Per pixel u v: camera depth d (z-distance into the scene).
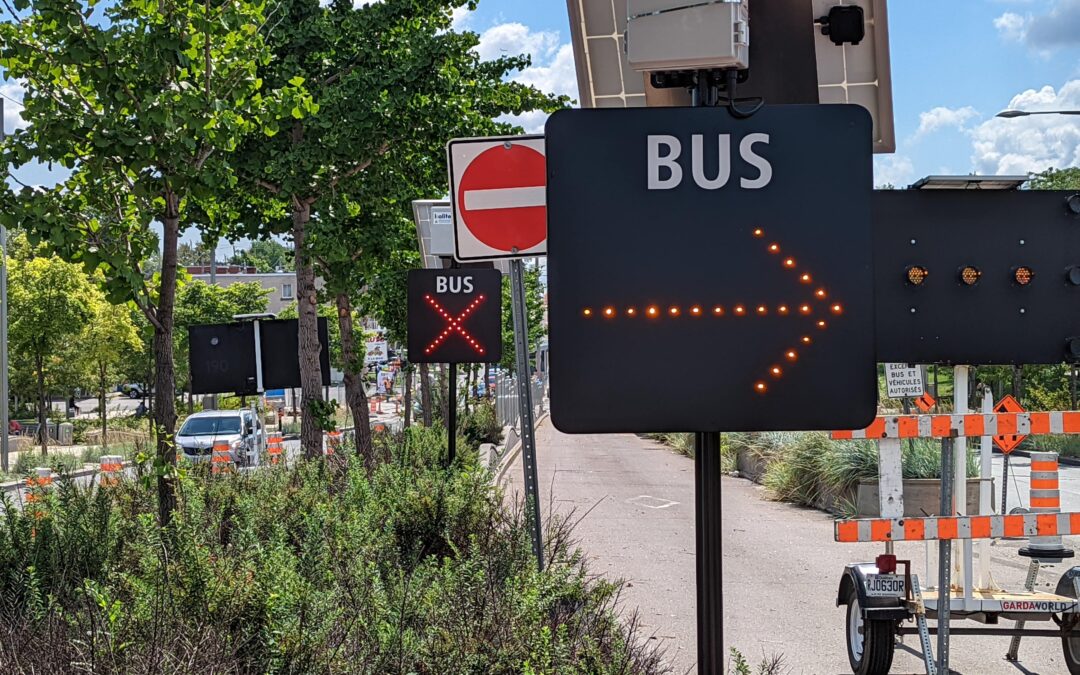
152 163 7.52
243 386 18.86
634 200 3.02
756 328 3.02
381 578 6.81
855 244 3.02
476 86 13.81
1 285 30.53
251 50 7.89
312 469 10.95
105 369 46.09
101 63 7.37
